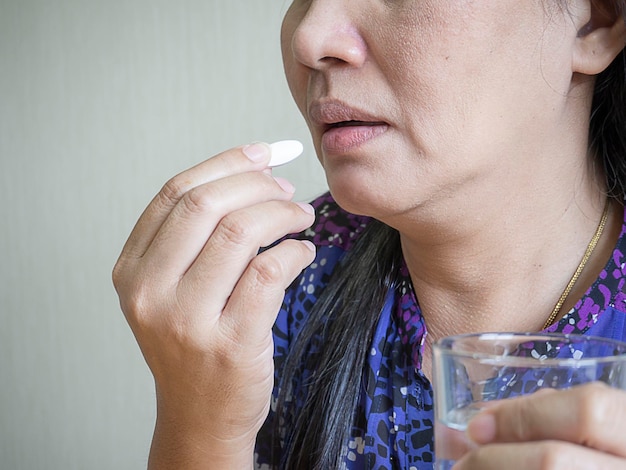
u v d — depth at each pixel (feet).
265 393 1.40
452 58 1.31
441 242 1.51
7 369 3.57
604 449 0.88
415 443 1.60
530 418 0.89
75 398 3.49
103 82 3.25
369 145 1.36
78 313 3.44
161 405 1.45
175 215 1.33
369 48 1.34
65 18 3.28
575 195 1.54
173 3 3.08
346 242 1.89
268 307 1.33
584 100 1.53
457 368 0.94
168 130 3.15
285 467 1.69
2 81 3.43
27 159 3.44
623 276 1.52
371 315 1.67
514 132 1.39
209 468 1.44
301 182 2.90
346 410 1.64
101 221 3.34
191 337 1.34
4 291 3.55
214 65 3.03
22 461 3.56
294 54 1.38
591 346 1.01
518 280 1.55
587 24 1.47
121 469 3.45
